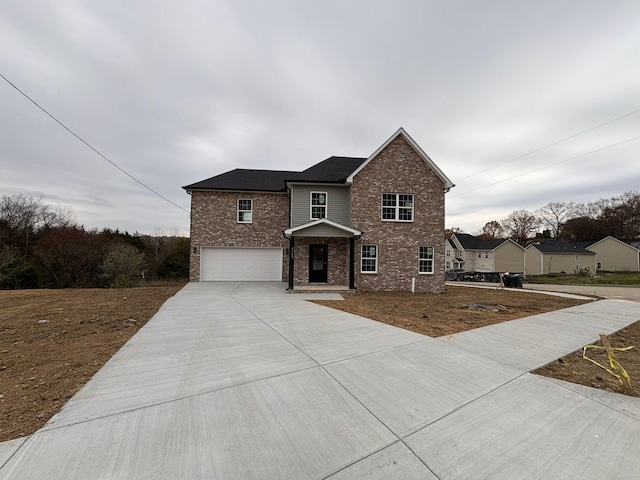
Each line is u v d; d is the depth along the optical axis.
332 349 4.80
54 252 18.98
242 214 17.17
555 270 40.62
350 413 2.82
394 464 2.11
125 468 2.02
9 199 24.19
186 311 8.11
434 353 4.66
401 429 2.56
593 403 3.11
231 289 13.41
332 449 2.27
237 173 19.05
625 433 2.57
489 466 2.11
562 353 4.76
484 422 2.70
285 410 2.87
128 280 16.73
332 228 12.85
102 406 2.92
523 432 2.55
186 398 3.11
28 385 3.43
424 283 14.02
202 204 16.92
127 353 4.60
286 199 17.34
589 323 7.20
